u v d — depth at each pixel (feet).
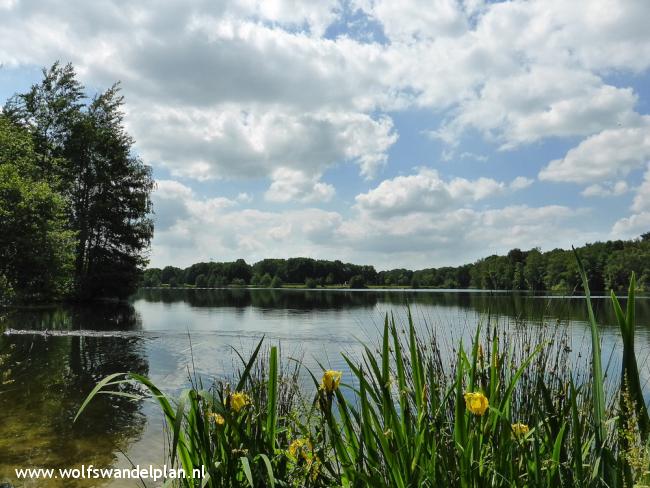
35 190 77.51
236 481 6.61
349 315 108.27
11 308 91.81
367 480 5.98
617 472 5.74
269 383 7.10
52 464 20.39
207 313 116.16
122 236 120.16
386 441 6.17
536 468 5.88
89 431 24.82
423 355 9.14
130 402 30.53
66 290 91.56
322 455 6.90
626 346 5.75
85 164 116.67
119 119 125.29
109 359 47.21
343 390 27.55
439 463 6.31
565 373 9.55
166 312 118.32
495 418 6.43
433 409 6.95
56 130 115.75
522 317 13.48
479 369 7.45
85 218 114.73
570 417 7.49
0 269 73.00
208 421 6.98
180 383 36.09
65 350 52.54
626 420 5.77
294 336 67.05
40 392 33.27
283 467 7.11
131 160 123.54
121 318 94.79
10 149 87.40
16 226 75.15
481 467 5.84
